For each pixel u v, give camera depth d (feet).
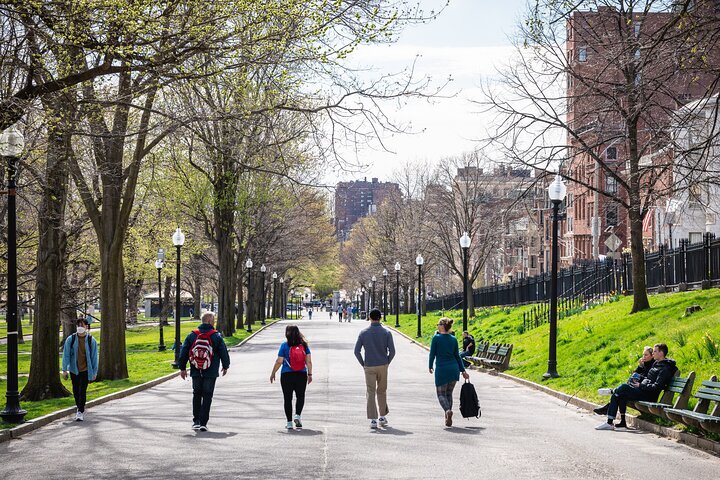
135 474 36.81
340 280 520.01
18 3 49.44
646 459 40.34
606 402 59.77
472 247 225.97
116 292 91.81
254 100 75.20
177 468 37.99
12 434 50.88
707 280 91.50
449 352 52.65
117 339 91.35
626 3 76.18
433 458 40.22
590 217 241.76
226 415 58.90
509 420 55.67
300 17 54.34
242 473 36.42
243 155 92.07
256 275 265.95
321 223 321.11
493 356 99.60
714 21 41.75
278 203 185.68
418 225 268.00
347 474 35.99
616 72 80.12
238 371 101.60
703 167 46.98
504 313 155.02
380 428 51.21
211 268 252.83
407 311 330.13
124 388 79.61
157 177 149.69
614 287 120.98
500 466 38.11
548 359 84.74
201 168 158.40
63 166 73.82
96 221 92.02
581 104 85.61
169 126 68.74
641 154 66.80
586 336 88.89
